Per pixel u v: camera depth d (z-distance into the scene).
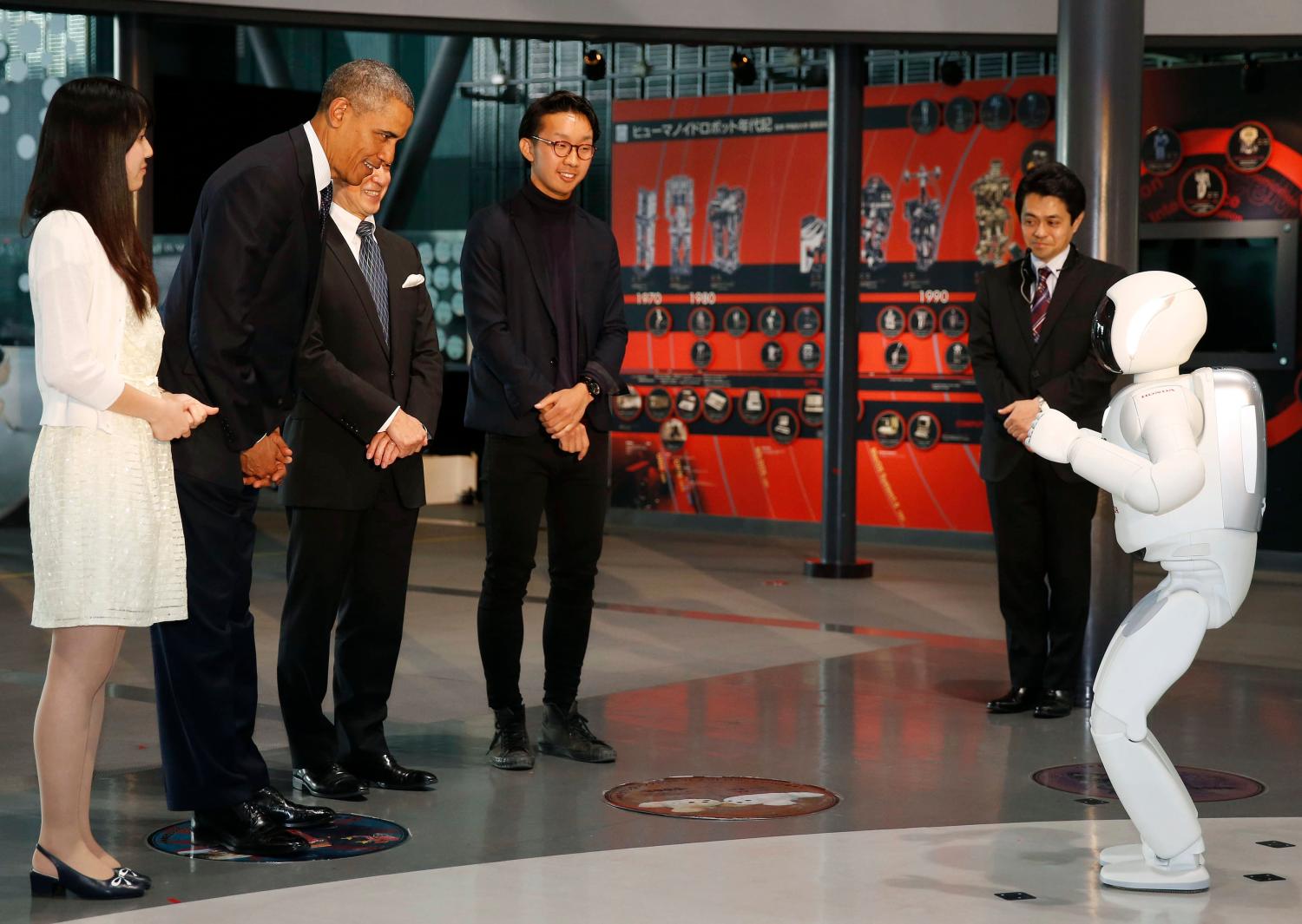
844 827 3.80
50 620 3.08
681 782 4.27
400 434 3.90
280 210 3.44
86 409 3.10
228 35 14.37
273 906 3.12
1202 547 3.28
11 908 3.09
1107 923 3.06
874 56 11.28
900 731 4.98
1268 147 9.75
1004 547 5.28
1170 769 3.31
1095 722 3.30
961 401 10.77
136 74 8.07
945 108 10.68
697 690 5.67
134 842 3.62
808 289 11.23
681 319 11.73
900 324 10.94
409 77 13.77
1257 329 9.91
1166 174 10.08
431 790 4.15
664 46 12.03
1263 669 6.20
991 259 10.60
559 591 4.56
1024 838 3.70
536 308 4.43
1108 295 3.44
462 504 13.66
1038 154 10.41
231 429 3.41
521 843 3.62
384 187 4.05
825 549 9.25
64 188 3.11
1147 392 3.32
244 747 3.63
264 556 10.09
